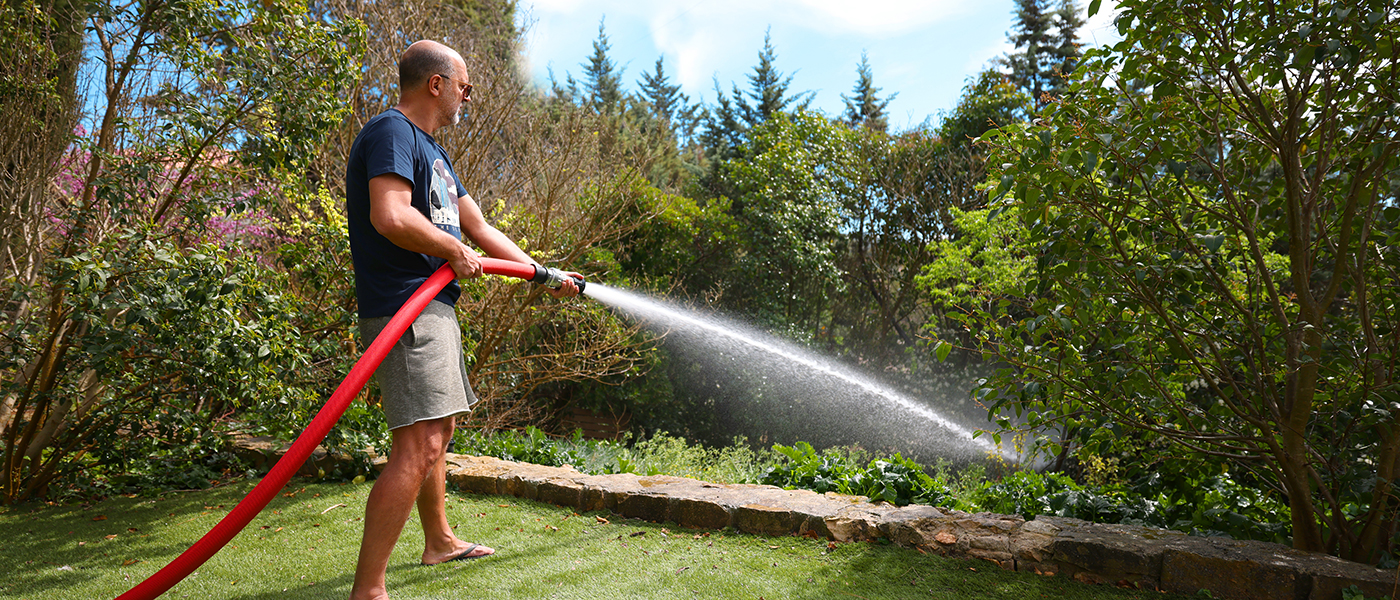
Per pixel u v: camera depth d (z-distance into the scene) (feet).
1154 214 8.47
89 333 11.09
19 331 11.53
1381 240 8.67
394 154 6.36
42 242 13.19
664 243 40.37
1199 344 9.39
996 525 8.55
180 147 12.34
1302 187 8.46
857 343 48.19
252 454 14.74
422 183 6.79
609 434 37.93
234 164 13.51
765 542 9.02
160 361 11.87
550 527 9.82
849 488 11.93
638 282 38.06
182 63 12.00
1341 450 8.34
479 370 22.81
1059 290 8.70
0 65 11.84
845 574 7.74
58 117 12.46
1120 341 8.43
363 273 6.67
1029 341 10.64
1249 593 7.04
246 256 12.71
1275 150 8.15
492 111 26.96
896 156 48.21
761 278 44.65
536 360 28.25
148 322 10.89
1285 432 8.20
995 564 8.11
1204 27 7.91
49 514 11.21
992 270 28.94
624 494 10.56
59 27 12.62
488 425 23.61
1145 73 8.51
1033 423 9.49
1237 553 7.30
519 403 25.80
